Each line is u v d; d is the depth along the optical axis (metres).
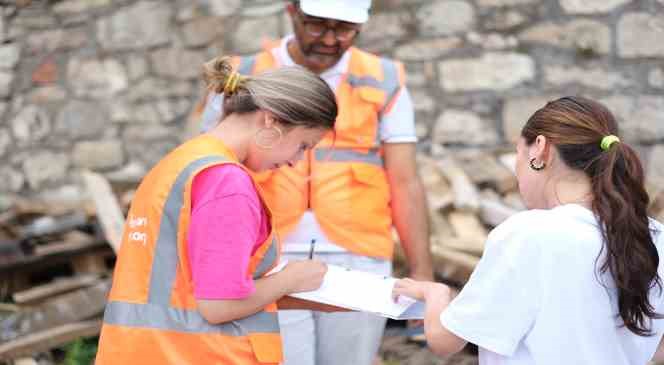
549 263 1.81
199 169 2.08
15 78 6.52
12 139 6.57
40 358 4.23
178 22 6.23
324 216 2.84
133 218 2.22
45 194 6.54
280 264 2.45
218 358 2.11
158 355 2.12
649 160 5.38
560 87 5.50
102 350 2.18
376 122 2.96
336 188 2.86
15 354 4.10
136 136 6.39
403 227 3.06
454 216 4.75
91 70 6.41
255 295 2.16
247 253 2.06
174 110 6.30
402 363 4.09
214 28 6.15
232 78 2.21
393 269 4.31
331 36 2.84
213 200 2.05
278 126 2.17
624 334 1.91
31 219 5.91
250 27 6.07
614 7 5.37
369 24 5.79
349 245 2.86
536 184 1.95
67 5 6.40
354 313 2.85
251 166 2.26
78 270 5.11
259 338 2.17
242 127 2.21
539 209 1.94
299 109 2.15
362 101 2.92
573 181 1.90
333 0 2.79
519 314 1.82
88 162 6.47
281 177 2.83
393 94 2.97
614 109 5.41
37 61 6.49
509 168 5.16
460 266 4.19
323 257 2.86
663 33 5.31
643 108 5.37
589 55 5.43
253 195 2.09
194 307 2.12
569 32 5.45
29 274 5.10
